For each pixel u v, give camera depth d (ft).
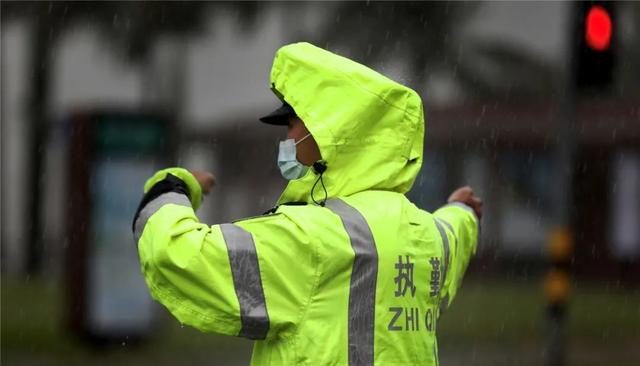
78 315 106.63
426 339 30.04
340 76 29.55
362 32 224.12
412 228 30.12
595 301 174.40
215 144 270.05
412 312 29.60
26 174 237.86
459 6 229.04
